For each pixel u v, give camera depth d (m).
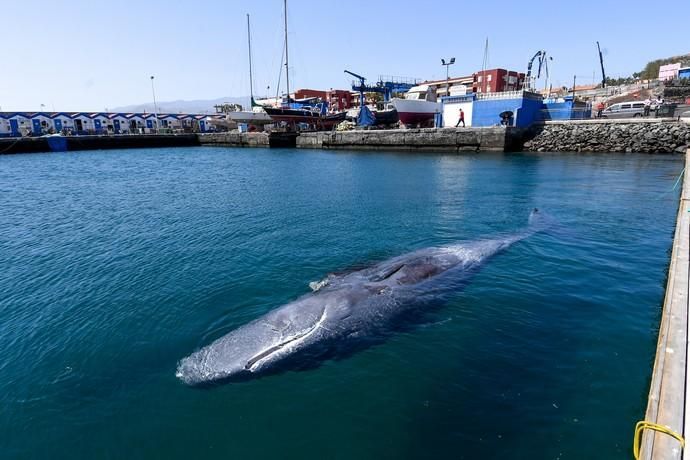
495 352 6.84
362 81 59.53
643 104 46.81
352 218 15.98
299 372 6.27
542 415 5.42
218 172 31.88
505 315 8.05
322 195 21.16
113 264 11.39
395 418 5.46
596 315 8.03
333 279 9.49
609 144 37.41
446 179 25.64
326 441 5.14
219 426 5.42
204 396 5.90
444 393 5.89
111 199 21.00
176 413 5.66
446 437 5.12
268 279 9.98
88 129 70.06
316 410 5.62
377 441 5.11
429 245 12.33
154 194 22.30
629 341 7.11
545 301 8.62
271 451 5.03
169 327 7.93
